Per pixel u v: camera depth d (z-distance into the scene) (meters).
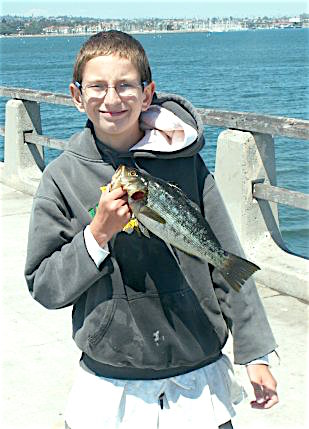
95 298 2.52
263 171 5.80
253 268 2.46
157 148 2.53
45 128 26.44
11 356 4.59
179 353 2.52
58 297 2.45
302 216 12.65
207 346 2.57
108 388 2.53
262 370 2.65
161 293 2.50
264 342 2.63
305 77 58.09
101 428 2.52
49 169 2.58
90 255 2.36
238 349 2.64
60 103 7.94
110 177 2.52
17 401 4.08
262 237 5.85
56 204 2.52
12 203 8.16
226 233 2.65
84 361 2.63
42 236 2.49
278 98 40.41
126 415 2.52
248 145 5.70
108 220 2.31
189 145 2.53
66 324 5.05
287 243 11.49
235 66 79.38
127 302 2.49
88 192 2.52
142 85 2.51
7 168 8.84
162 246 2.49
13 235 7.00
